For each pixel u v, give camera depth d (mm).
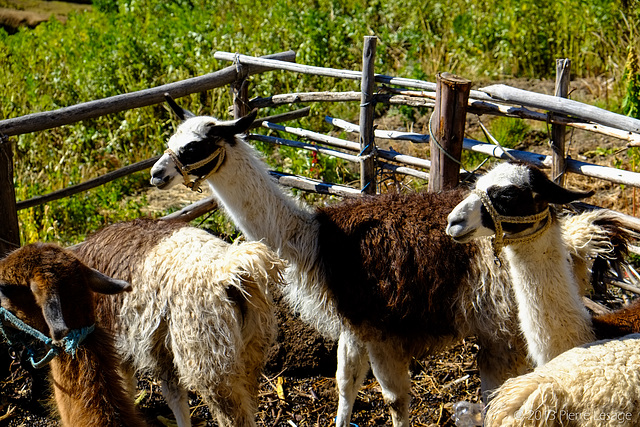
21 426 4629
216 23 11641
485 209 3295
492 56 11188
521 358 3947
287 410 4781
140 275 3848
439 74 4742
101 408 3211
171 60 9594
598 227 3928
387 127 9383
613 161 7461
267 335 3980
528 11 11219
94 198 7598
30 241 6426
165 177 4301
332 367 5152
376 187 5703
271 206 4320
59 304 3094
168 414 4793
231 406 3730
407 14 12219
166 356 3932
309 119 9039
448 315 3902
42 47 11422
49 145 8539
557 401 2855
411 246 3893
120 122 9070
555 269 3389
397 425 4227
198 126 4301
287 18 10844
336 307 4090
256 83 9305
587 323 3469
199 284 3660
